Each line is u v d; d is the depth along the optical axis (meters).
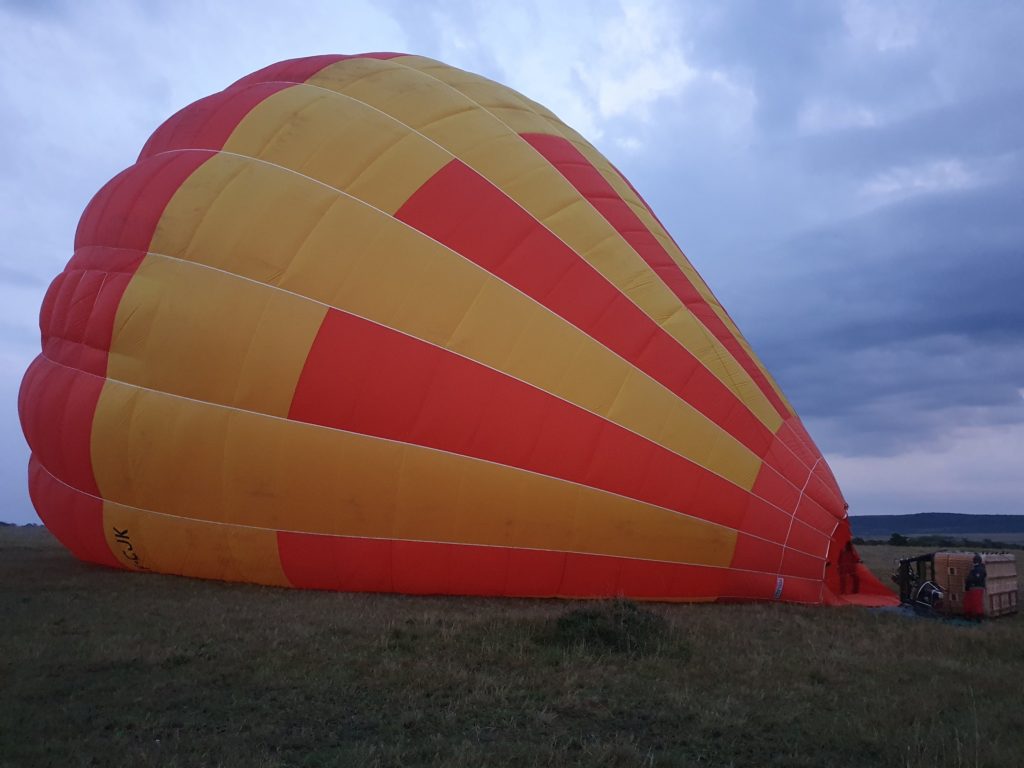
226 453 12.80
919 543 41.38
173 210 13.99
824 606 12.64
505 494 12.20
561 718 6.88
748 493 12.50
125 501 13.85
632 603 10.60
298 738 6.17
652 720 6.89
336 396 12.41
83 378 14.13
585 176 14.56
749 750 6.29
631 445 12.23
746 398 13.01
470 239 13.00
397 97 14.61
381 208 13.20
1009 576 13.90
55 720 6.46
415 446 12.28
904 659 9.24
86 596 12.21
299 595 12.48
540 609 11.55
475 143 14.04
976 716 7.09
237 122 14.72
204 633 9.53
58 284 15.61
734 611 11.90
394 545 12.55
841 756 6.21
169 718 6.57
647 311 13.00
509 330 12.51
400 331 12.50
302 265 12.93
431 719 6.71
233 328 12.85
